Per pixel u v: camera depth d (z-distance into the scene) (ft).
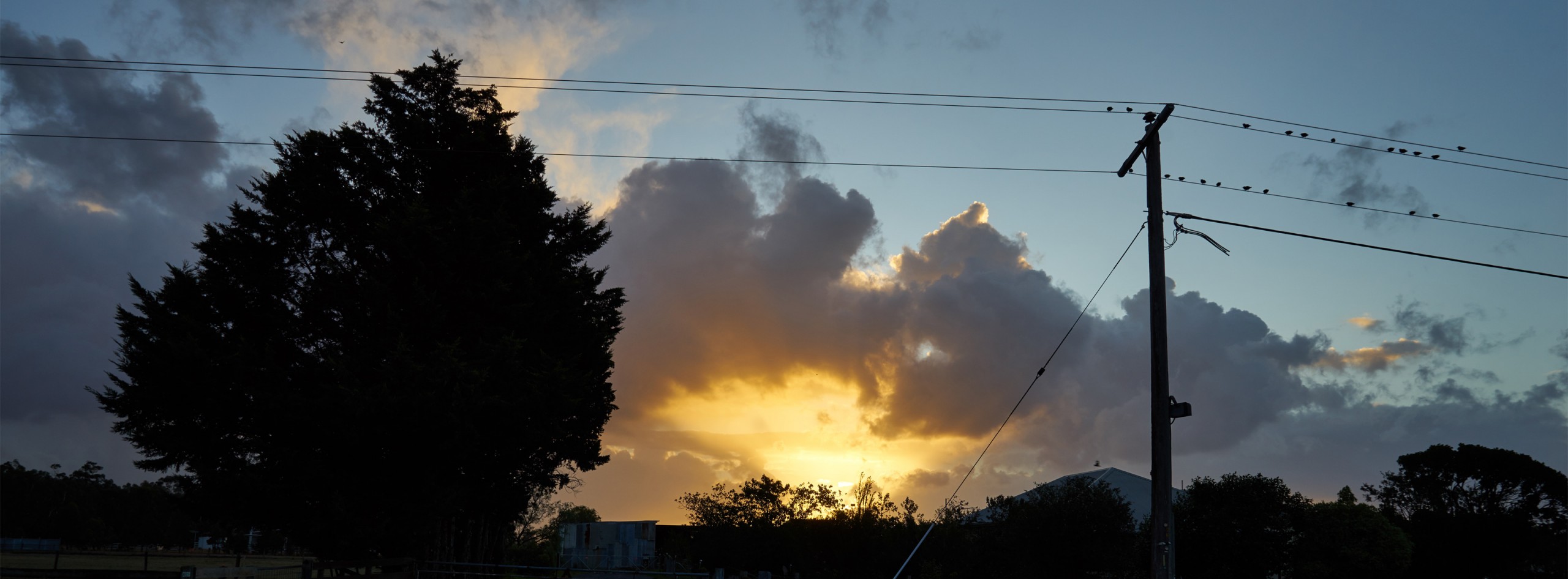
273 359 94.32
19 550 226.99
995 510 139.23
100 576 88.02
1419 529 226.79
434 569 95.86
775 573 207.82
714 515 231.50
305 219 105.70
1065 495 120.37
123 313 94.53
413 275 100.63
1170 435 56.08
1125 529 116.98
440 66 119.03
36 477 372.17
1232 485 135.54
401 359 89.10
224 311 98.73
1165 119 61.36
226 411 93.45
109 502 379.55
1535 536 220.02
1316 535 134.82
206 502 92.48
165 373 91.20
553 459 113.80
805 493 230.89
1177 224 64.34
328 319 101.65
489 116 118.62
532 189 114.52
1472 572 220.02
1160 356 57.52
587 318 118.93
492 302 100.83
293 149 105.91
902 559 181.78
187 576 53.47
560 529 238.89
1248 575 129.80
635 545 230.07
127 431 94.58
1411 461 243.81
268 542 239.71
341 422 88.94
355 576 83.35
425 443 93.40
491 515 114.21
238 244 100.78
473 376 89.86
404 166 110.83
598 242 125.39
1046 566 116.67
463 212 101.60
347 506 89.86
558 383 99.25
